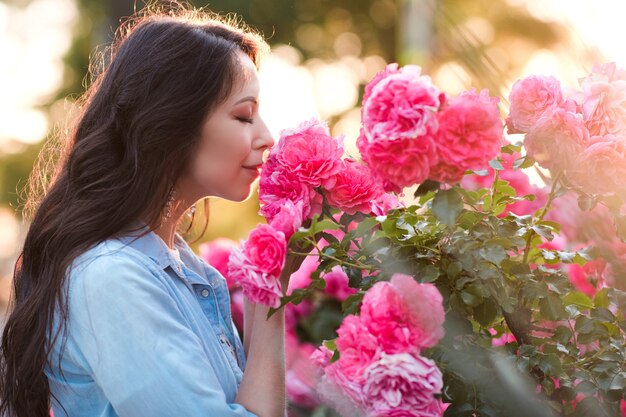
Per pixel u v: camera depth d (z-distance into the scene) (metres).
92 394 2.07
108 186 2.15
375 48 13.94
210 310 2.30
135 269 2.02
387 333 1.69
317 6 13.52
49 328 2.06
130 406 1.93
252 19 13.09
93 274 2.00
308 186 1.98
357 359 1.70
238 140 2.19
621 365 1.87
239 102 2.19
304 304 2.71
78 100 2.59
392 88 1.71
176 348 1.97
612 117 1.87
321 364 1.98
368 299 1.72
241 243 1.86
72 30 15.05
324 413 2.27
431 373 1.67
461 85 2.22
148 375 1.93
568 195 2.25
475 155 1.71
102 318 1.97
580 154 1.84
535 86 1.89
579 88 1.98
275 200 2.00
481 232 1.86
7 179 14.62
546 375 1.84
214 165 2.19
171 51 2.18
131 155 2.15
